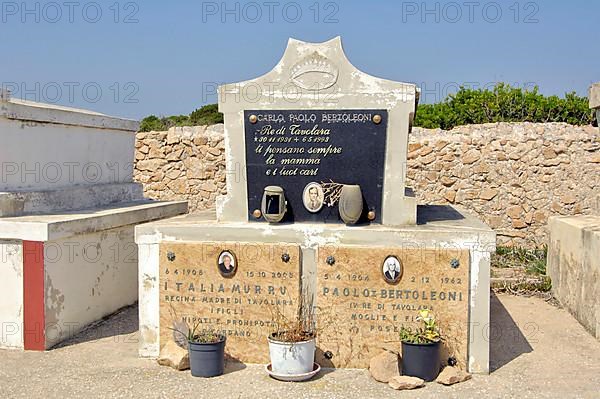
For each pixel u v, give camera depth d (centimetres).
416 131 1339
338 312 639
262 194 691
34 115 809
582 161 1261
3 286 720
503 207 1289
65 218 757
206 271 660
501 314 893
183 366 639
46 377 621
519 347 736
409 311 631
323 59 675
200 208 1376
